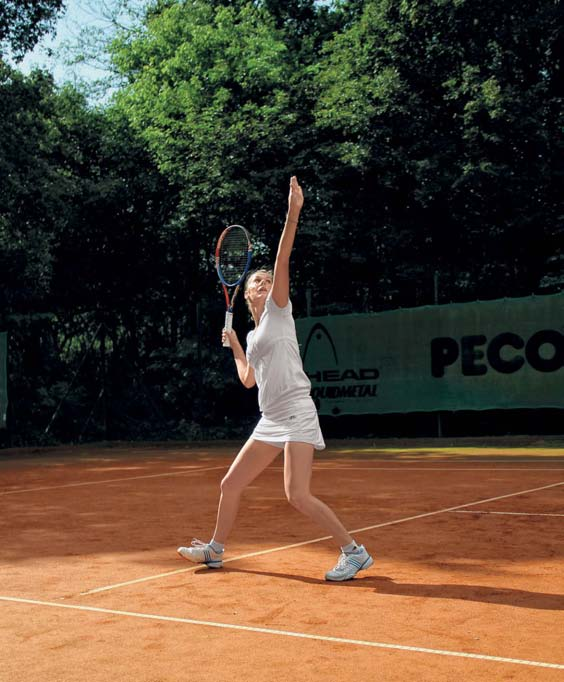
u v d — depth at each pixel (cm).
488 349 1653
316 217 2145
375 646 344
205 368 2119
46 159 2200
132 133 2352
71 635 370
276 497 852
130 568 517
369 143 2048
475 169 1905
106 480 1105
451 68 2062
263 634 365
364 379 1770
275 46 2309
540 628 369
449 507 756
